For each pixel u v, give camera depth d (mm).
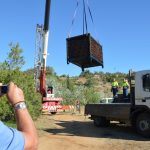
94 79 65562
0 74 16750
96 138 14000
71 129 16438
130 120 15203
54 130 15812
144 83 14703
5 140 2055
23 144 2102
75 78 67438
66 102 32844
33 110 17797
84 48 11250
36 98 18547
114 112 16266
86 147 12008
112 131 16141
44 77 22797
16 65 18719
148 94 14500
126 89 17797
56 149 11469
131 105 15156
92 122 19703
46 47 22594
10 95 2266
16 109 2250
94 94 35969
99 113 17359
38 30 22906
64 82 41625
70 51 11547
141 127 14617
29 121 2230
